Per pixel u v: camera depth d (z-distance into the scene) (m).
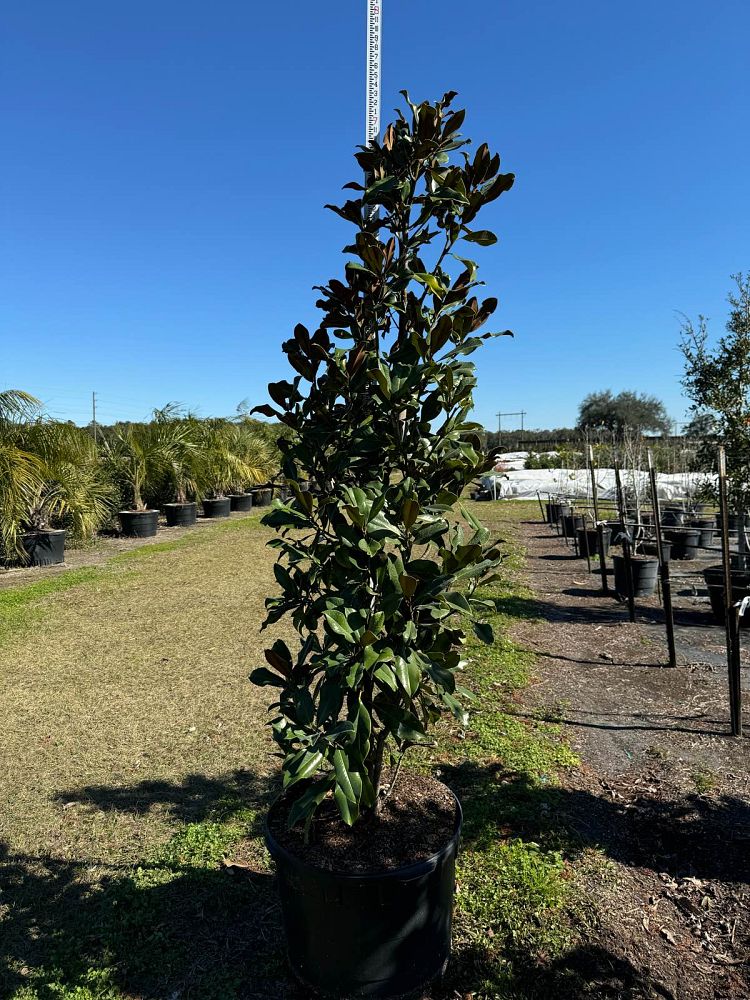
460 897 2.65
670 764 3.80
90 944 2.45
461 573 2.01
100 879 2.83
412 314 2.04
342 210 2.12
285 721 2.24
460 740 4.02
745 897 2.67
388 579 1.99
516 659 5.63
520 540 13.62
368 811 2.30
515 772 3.64
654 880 2.80
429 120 2.01
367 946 2.03
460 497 2.22
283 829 2.24
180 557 11.20
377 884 1.95
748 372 6.80
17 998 2.21
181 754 3.95
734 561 7.54
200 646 6.14
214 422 19.20
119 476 14.47
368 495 2.08
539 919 2.54
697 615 7.27
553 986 2.24
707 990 2.24
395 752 3.83
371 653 1.83
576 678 5.27
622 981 2.27
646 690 4.99
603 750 4.00
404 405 2.07
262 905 2.64
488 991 2.22
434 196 2.04
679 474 15.80
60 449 11.02
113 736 4.21
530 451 28.39
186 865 2.89
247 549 11.98
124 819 3.27
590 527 11.93
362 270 2.02
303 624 2.22
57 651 5.99
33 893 2.74
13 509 9.95
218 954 2.39
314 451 2.16
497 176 2.08
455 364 2.13
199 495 16.28
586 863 2.87
